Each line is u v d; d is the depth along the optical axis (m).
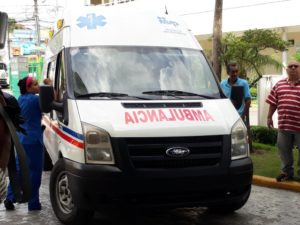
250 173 6.02
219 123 5.88
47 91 6.34
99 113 5.76
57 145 6.81
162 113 5.82
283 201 7.52
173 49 6.98
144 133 5.53
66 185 6.24
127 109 5.82
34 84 6.86
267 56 12.58
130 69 6.53
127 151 5.46
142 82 6.42
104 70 6.45
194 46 7.23
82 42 6.75
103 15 7.13
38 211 7.02
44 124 8.26
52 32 8.54
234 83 9.30
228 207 6.58
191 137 5.65
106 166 5.46
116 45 6.79
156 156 5.53
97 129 5.56
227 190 5.81
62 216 6.25
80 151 5.62
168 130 5.59
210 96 6.48
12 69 31.66
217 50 12.76
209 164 5.73
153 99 6.11
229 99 6.72
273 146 11.85
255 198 7.70
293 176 8.50
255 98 17.67
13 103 3.61
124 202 5.49
